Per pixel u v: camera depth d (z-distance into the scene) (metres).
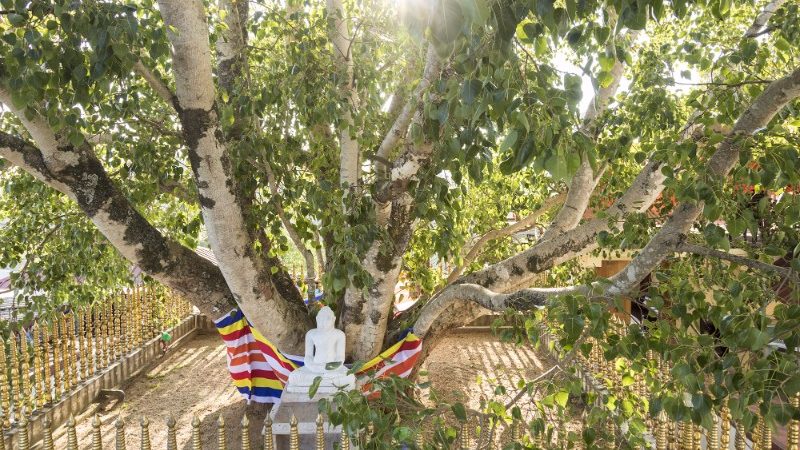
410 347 5.89
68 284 7.20
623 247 3.63
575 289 3.77
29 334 8.52
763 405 2.38
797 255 2.81
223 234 4.88
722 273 3.50
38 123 4.32
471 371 9.71
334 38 5.25
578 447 5.84
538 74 2.54
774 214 3.50
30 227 6.81
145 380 9.34
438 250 4.45
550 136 1.96
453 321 6.23
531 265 5.40
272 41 6.72
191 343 11.60
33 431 6.73
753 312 2.55
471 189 7.86
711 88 4.16
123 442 4.20
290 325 5.77
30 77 3.35
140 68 4.32
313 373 5.14
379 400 3.38
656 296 3.10
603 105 5.82
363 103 5.61
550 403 3.04
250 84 5.17
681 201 3.15
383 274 5.26
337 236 4.52
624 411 3.32
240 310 5.98
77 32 3.38
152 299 10.16
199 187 4.70
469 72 2.30
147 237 5.21
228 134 5.67
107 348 8.89
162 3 3.86
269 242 6.61
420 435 3.31
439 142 3.17
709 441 3.67
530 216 7.60
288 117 5.64
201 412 8.00
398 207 5.04
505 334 3.59
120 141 5.90
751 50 3.98
